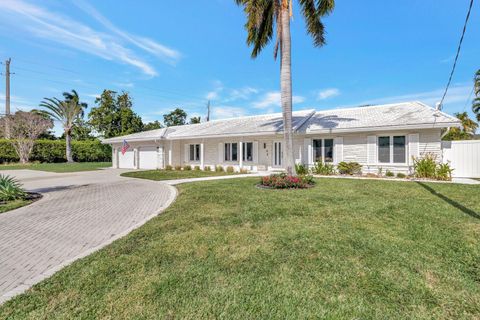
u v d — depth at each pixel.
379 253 3.73
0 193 8.52
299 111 20.55
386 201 7.14
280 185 9.77
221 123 22.92
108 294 2.79
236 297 2.70
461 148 13.41
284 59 11.41
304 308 2.51
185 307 2.54
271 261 3.54
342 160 14.92
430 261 3.48
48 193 10.03
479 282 2.96
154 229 5.02
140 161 24.02
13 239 4.77
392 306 2.53
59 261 3.81
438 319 2.34
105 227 5.45
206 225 5.22
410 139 12.97
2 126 32.59
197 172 18.12
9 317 2.44
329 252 3.79
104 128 40.31
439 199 7.33
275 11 11.91
